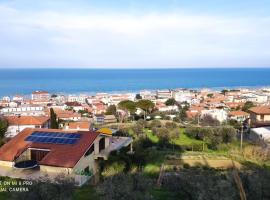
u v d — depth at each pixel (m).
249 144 54.16
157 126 68.69
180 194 24.23
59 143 35.28
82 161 33.00
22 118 76.88
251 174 22.02
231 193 18.44
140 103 97.38
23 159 34.72
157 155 45.25
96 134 37.06
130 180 20.12
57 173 30.33
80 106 161.50
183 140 59.66
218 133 57.72
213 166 39.75
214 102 161.62
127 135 56.81
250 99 183.25
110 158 35.00
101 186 19.92
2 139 43.88
